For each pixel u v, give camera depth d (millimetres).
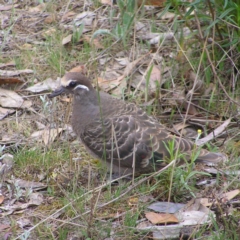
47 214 10008
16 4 15742
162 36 13555
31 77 13375
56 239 9516
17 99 12711
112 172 11148
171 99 12531
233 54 12867
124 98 12656
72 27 14750
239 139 11781
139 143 10516
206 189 10375
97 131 10742
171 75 12930
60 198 10297
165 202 10172
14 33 14578
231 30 12875
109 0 15344
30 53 13906
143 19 14578
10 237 9547
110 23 14586
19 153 11250
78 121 10969
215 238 9141
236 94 12617
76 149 11602
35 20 15133
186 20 12773
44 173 10922
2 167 10953
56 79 13242
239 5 12359
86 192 10312
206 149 11516
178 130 12109
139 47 13828
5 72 13430
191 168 10500
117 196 10227
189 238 9211
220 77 12820
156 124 10805
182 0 13578
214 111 12453
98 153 10805
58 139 11656
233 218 9258
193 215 9797
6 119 12312
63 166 11070
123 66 13516
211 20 12578
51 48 14016
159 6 14719
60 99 12773
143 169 10664
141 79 12445
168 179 10281
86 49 13828
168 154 10453
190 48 13281
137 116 10805
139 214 9922
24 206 10172
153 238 9430
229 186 10445
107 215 9914
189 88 12797
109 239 9445
